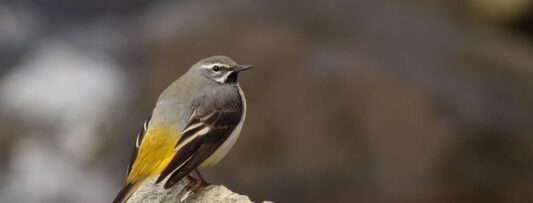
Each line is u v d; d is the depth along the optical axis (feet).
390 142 59.36
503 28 74.54
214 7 68.28
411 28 68.44
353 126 60.13
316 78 61.41
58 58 85.05
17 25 89.45
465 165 58.75
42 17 90.58
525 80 64.85
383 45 65.67
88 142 71.97
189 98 36.37
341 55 63.26
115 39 86.94
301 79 61.57
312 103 60.80
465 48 67.51
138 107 68.28
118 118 72.23
